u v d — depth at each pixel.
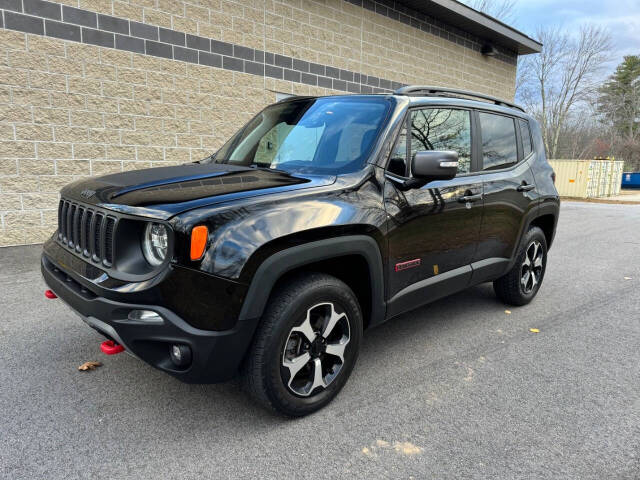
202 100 7.66
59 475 2.07
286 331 2.36
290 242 2.30
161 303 2.07
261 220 2.24
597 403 2.79
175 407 2.65
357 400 2.77
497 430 2.49
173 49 7.20
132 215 2.16
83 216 2.46
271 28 8.48
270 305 2.35
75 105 6.37
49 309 4.06
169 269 2.06
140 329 2.09
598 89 43.03
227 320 2.16
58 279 2.56
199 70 7.54
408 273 3.03
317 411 2.63
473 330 3.94
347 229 2.53
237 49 8.00
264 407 2.45
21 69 5.89
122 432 2.40
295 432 2.44
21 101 5.94
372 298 2.81
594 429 2.51
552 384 3.01
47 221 6.36
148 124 7.09
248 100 8.30
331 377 2.66
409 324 4.07
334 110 3.34
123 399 2.71
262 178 2.69
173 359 2.21
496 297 4.81
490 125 3.90
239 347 2.23
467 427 2.51
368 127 3.02
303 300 2.40
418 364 3.27
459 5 11.73
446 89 3.65
